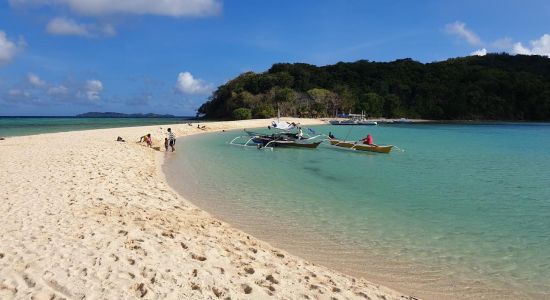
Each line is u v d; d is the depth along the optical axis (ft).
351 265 26.61
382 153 91.40
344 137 150.30
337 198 45.52
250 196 45.52
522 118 359.25
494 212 40.52
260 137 108.47
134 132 123.85
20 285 18.03
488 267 26.68
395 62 440.86
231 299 18.45
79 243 23.84
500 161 80.28
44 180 43.42
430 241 31.63
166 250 24.13
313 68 408.87
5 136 119.44
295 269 24.44
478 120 356.59
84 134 112.06
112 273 19.80
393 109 364.58
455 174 63.46
